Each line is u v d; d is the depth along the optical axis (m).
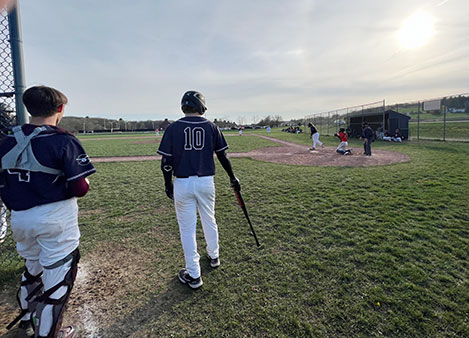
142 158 12.34
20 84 2.63
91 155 13.90
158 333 1.80
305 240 3.19
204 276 2.47
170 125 2.21
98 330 1.84
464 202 4.36
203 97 2.33
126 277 2.50
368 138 10.84
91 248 3.12
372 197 4.84
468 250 2.80
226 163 2.47
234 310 2.01
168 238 3.40
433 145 14.28
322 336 1.74
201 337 1.76
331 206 4.43
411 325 1.81
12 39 2.56
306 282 2.34
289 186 5.95
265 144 18.53
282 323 1.87
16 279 2.46
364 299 2.09
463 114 17.25
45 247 1.54
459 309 1.95
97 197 5.44
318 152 12.91
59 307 1.58
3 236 2.90
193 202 2.25
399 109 20.67
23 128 1.50
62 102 1.62
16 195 1.45
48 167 1.46
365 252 2.84
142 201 5.12
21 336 1.81
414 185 5.58
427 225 3.49
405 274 2.41
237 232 3.47
